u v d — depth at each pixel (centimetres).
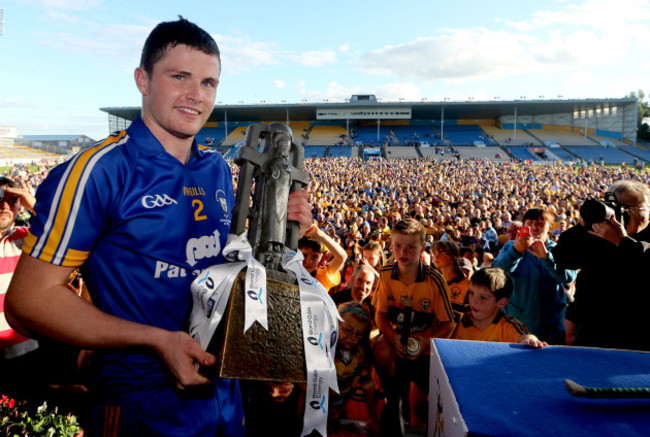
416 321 282
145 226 108
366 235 997
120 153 108
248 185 113
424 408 246
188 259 116
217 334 102
